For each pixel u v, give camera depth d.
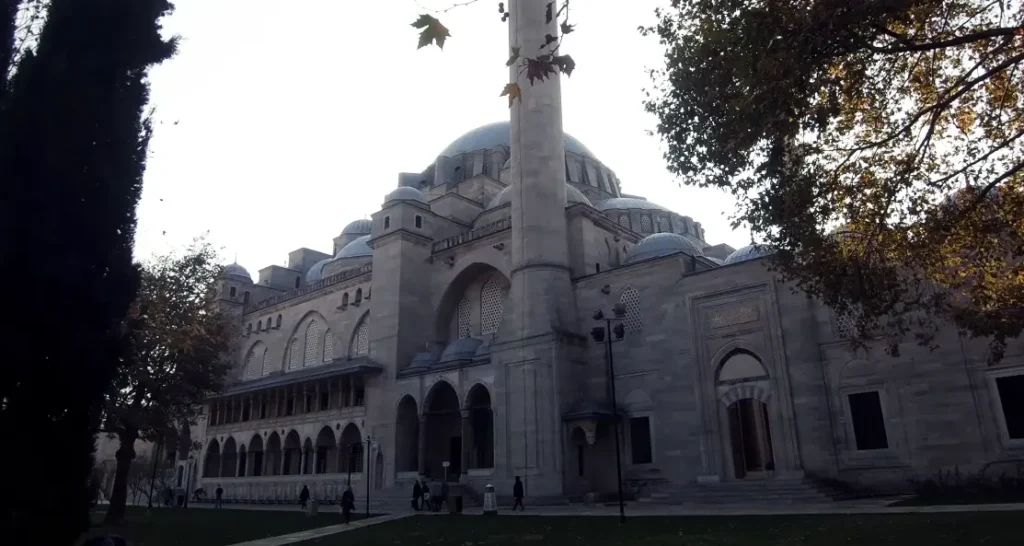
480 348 44.78
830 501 28.27
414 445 47.41
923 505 23.78
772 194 19.09
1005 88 18.02
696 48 17.92
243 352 68.50
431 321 50.88
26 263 11.85
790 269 20.53
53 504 11.35
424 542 20.36
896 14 14.16
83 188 12.66
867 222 19.44
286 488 54.97
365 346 55.81
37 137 12.38
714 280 36.34
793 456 31.83
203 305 37.62
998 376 27.30
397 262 50.50
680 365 36.53
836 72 17.61
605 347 39.41
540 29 43.25
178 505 56.00
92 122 13.08
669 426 36.16
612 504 34.41
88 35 13.55
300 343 63.09
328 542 21.69
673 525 21.45
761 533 17.91
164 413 35.69
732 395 34.56
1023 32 14.30
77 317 12.34
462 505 36.41
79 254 12.44
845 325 31.69
